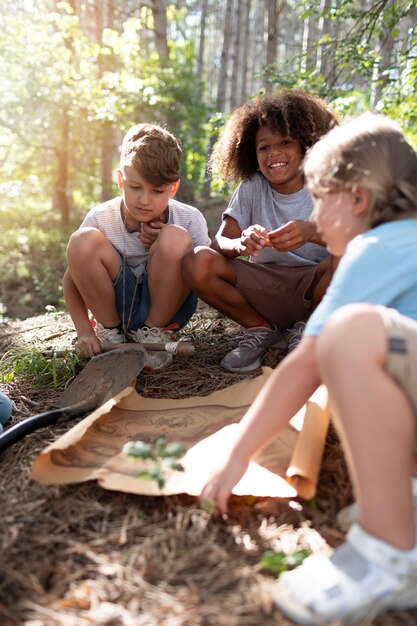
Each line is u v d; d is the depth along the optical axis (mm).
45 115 10672
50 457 1883
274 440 2055
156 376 2750
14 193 11953
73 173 12828
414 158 1597
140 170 2701
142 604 1424
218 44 27266
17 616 1396
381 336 1322
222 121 5660
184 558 1572
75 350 2971
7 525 1720
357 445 1318
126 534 1672
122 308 2975
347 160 1567
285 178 2844
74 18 10086
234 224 2973
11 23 9594
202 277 2730
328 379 1348
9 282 9922
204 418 2264
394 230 1533
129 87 10188
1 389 2797
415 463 1482
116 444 2100
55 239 11469
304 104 2797
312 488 1702
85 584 1481
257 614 1382
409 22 8367
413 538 1345
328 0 6953
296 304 2898
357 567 1352
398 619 1349
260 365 2822
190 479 1837
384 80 5102
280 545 1624
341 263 1559
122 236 2982
